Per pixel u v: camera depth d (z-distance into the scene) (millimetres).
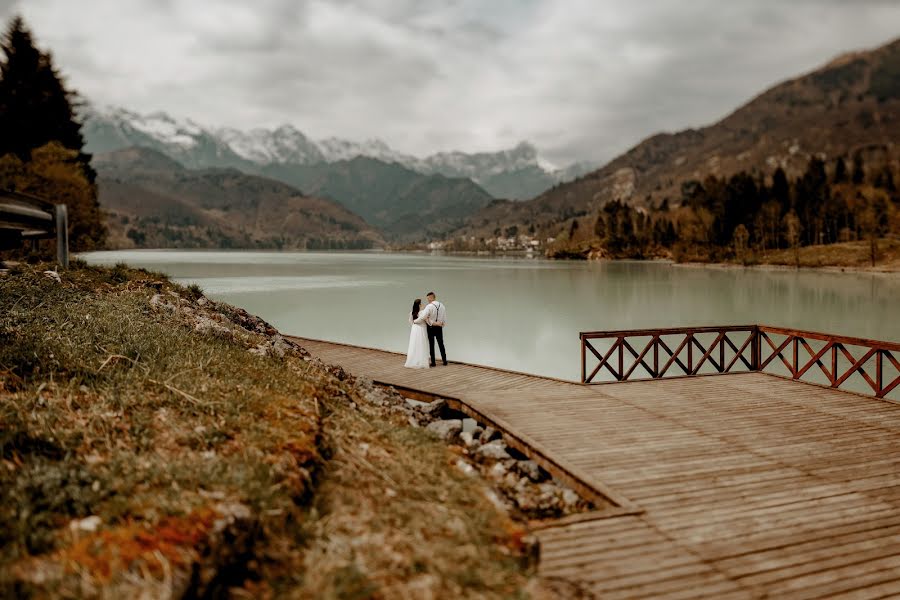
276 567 4082
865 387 21375
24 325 8305
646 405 11297
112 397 6195
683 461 8102
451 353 27672
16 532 3686
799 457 8258
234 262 128875
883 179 193125
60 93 74938
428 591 4008
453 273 100688
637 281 85188
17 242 20141
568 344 30125
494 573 4348
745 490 7051
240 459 5258
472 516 5363
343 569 4066
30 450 4832
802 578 5062
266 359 9820
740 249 153125
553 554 5379
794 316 43469
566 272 111312
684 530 5961
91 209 68375
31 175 59469
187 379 7180
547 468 8234
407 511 5195
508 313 44281
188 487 4586
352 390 10461
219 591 3701
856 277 95500
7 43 69625
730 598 4734
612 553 5438
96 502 4227
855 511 6461
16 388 6035
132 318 10016
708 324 38656
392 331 32875
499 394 12398
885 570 5219
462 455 8969
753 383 13250
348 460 6191
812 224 152875
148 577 3406
